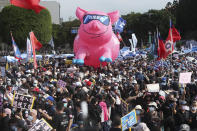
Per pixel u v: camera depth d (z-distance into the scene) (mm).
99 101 9289
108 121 9008
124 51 35375
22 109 7512
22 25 56000
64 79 13891
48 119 7520
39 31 58969
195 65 24281
